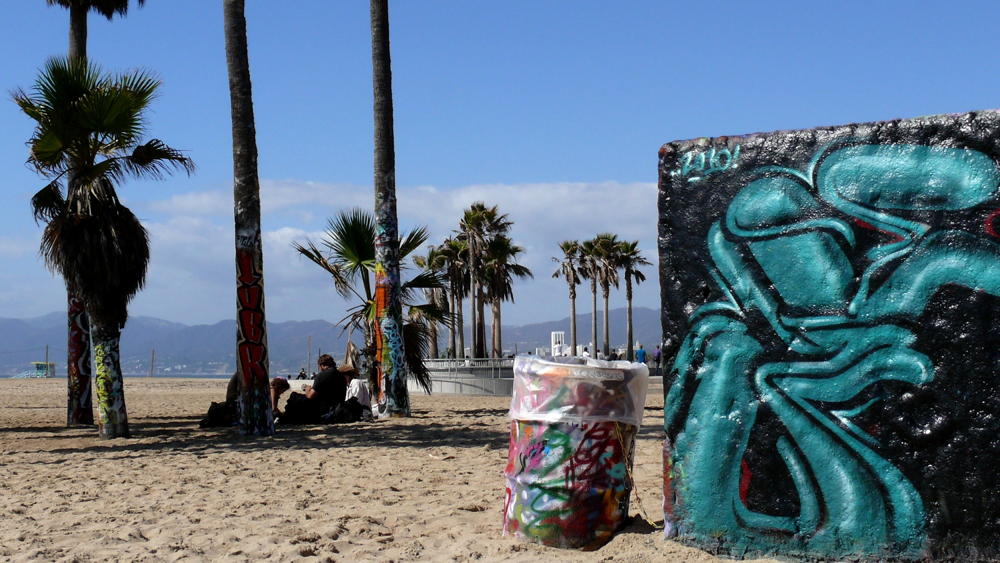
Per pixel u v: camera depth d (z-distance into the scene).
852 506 3.74
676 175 4.25
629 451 4.43
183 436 10.63
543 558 4.02
